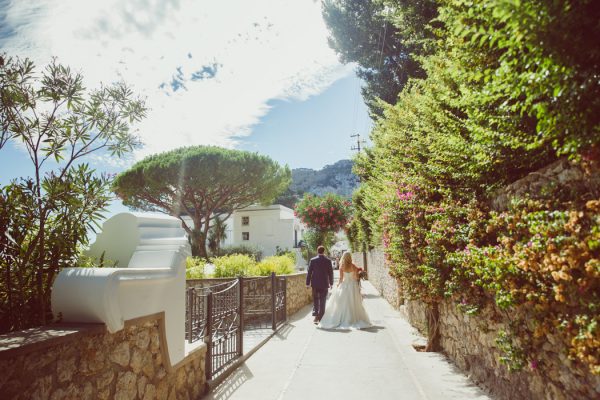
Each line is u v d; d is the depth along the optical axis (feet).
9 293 10.02
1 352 6.62
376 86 44.39
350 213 82.94
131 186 88.58
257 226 146.61
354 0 42.32
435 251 16.78
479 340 15.26
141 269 11.11
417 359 19.79
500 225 11.30
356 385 15.88
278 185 103.24
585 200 7.92
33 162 11.57
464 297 14.56
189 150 92.79
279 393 15.20
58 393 7.91
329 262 33.53
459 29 7.79
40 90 11.65
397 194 21.75
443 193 16.43
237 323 20.74
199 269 40.98
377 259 59.67
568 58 6.56
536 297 9.40
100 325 9.15
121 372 10.14
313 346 23.58
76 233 11.16
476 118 10.80
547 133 7.61
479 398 13.75
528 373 11.25
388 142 24.20
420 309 26.22
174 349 13.01
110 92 13.08
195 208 97.81
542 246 8.52
